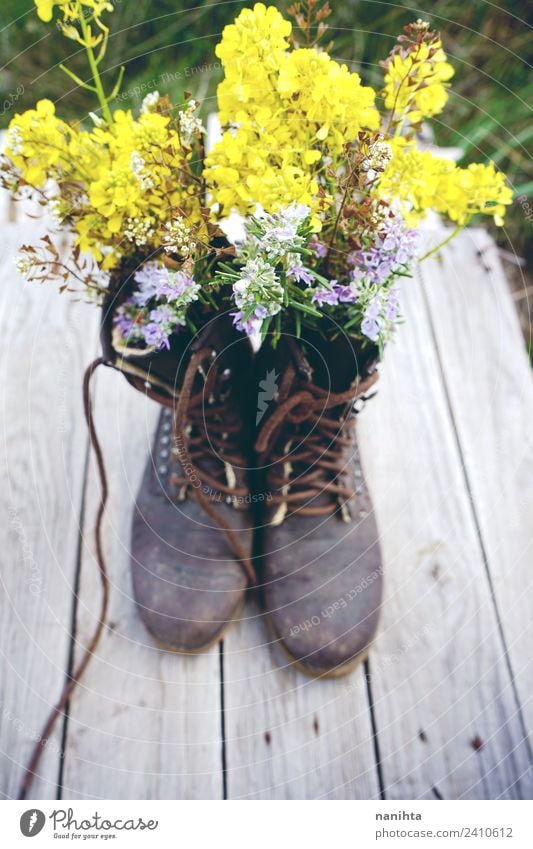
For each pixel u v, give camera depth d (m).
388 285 0.66
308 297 0.65
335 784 0.74
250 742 0.75
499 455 0.87
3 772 0.74
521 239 1.17
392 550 0.83
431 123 1.19
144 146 0.62
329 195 0.63
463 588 0.81
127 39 1.18
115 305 0.67
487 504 0.84
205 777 0.74
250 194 0.62
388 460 0.86
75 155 0.64
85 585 0.81
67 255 0.93
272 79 0.61
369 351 0.69
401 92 0.64
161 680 0.77
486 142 1.17
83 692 0.77
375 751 0.75
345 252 0.65
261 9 0.60
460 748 0.75
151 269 0.66
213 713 0.76
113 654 0.78
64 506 0.84
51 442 0.86
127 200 0.62
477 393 0.89
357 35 1.17
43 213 0.96
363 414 0.88
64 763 0.74
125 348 0.68
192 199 0.64
